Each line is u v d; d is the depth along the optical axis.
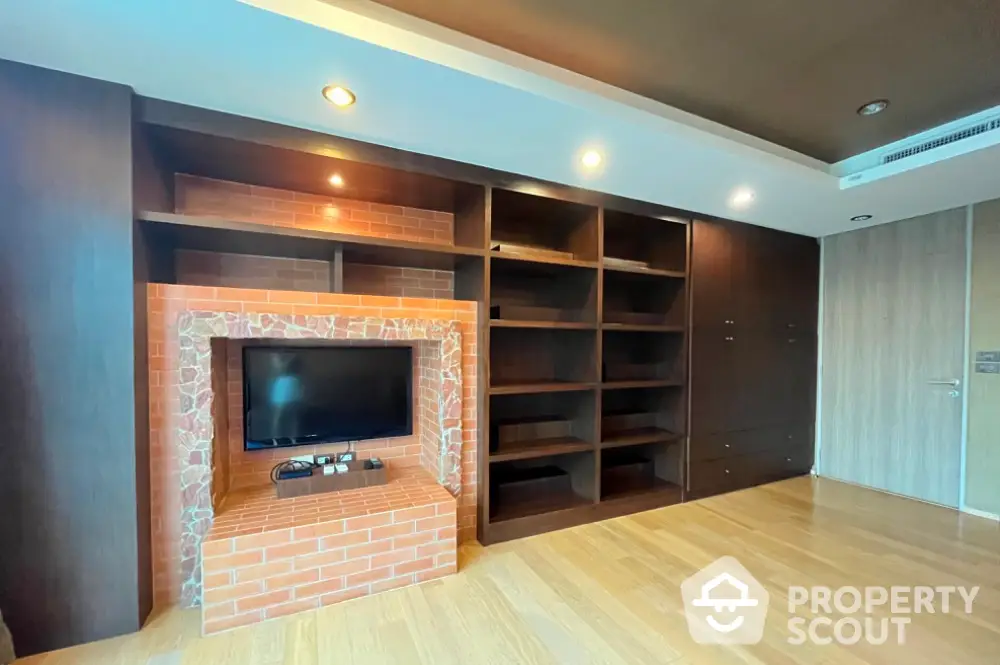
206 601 1.83
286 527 1.96
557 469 3.32
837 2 1.50
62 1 1.26
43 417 1.68
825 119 2.26
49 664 1.64
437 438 2.57
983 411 3.11
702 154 2.29
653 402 3.61
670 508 3.22
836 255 3.96
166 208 2.16
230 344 2.38
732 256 3.56
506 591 2.14
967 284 3.18
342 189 2.53
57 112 1.68
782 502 3.35
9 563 1.65
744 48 1.74
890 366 3.61
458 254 2.51
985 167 2.41
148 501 1.90
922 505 3.30
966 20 1.57
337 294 2.29
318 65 1.58
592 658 1.71
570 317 3.20
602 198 2.91
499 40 1.70
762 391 3.75
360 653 1.72
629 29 1.64
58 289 1.69
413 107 1.86
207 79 1.68
